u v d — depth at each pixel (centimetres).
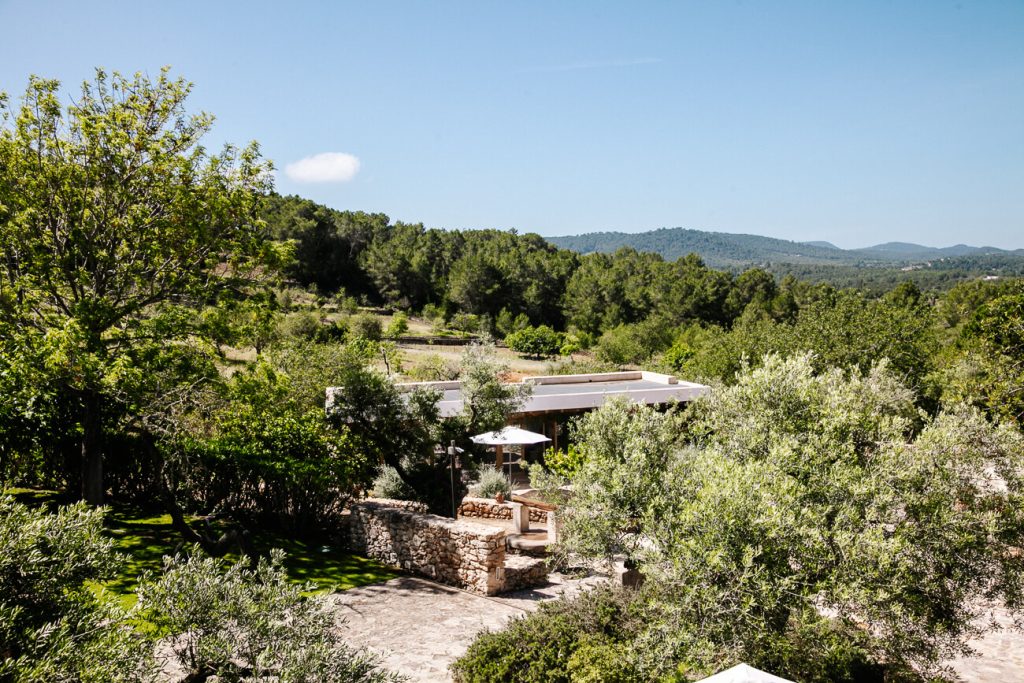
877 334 3475
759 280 11975
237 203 1702
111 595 638
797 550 787
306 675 585
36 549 585
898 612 776
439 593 1277
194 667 612
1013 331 2694
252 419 1644
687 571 759
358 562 1447
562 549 1103
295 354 2645
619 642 859
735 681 495
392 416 1812
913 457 972
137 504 1672
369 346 4138
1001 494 975
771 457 915
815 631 755
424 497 1905
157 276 1664
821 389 1149
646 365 5853
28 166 1526
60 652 505
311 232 10575
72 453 1631
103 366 1316
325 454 1612
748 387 1077
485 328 8256
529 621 930
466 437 1934
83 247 1527
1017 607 920
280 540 1516
